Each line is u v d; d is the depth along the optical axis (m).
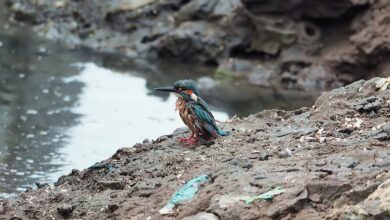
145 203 7.02
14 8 22.83
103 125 14.15
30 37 21.31
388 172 6.37
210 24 19.80
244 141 8.13
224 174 6.92
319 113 8.73
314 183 6.31
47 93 16.20
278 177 6.58
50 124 14.11
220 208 6.32
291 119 8.80
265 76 18.70
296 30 19.16
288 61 18.89
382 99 8.61
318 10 18.92
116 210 7.09
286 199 6.21
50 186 8.27
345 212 5.88
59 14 22.17
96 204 7.37
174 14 20.77
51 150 12.74
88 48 20.78
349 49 18.55
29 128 13.81
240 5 19.38
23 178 11.43
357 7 18.59
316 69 18.70
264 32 19.20
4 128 13.76
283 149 7.56
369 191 6.14
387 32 18.08
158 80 18.17
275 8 19.19
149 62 19.91
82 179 8.20
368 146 7.22
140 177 7.76
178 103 8.37
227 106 16.42
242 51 19.55
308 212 6.12
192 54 19.75
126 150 8.66
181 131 9.14
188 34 19.70
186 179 7.19
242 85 18.25
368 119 8.26
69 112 14.91
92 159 12.38
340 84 18.50
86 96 16.14
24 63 18.72
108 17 21.34
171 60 19.95
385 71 18.06
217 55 19.47
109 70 18.72
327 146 7.47
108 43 20.88
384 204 5.80
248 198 6.35
